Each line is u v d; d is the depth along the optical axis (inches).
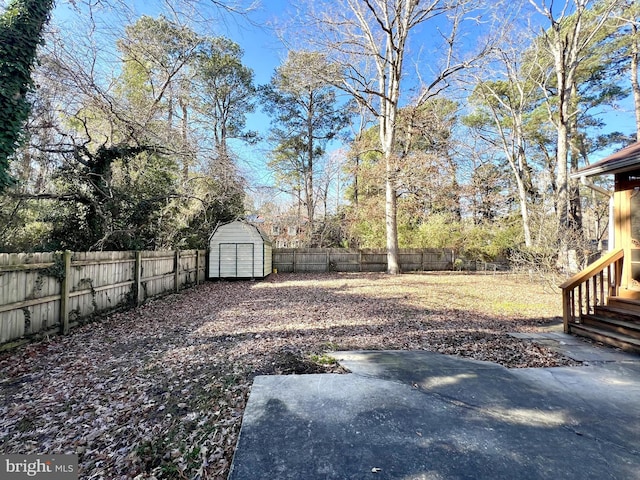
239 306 284.8
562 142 487.5
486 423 91.0
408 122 576.1
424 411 97.9
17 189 254.7
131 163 380.2
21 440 86.7
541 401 105.0
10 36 191.2
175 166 448.5
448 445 80.3
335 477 69.1
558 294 349.4
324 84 588.7
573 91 608.4
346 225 783.7
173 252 364.5
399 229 705.0
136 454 80.4
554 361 147.0
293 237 913.5
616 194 197.8
